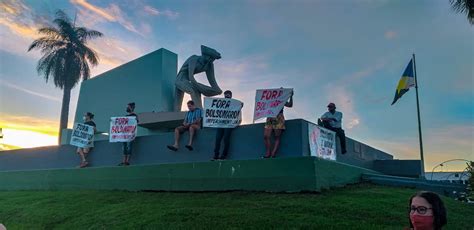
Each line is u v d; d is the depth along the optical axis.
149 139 13.87
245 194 10.20
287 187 10.00
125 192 12.15
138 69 20.48
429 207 3.21
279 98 11.21
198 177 11.31
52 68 36.34
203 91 18.91
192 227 7.78
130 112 14.05
